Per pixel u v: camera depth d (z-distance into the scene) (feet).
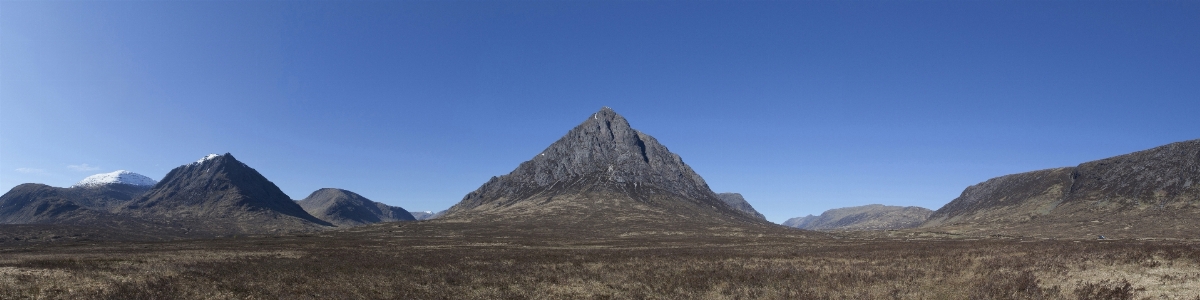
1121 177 581.12
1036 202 639.35
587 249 258.37
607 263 188.85
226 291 124.16
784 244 298.56
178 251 238.07
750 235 405.59
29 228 501.15
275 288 129.90
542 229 466.29
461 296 126.52
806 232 472.44
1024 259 165.99
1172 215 459.73
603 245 294.66
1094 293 114.83
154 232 652.07
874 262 180.24
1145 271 130.72
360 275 153.69
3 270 135.74
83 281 127.65
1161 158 563.07
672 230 445.78
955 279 140.26
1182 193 498.28
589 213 581.94
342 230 484.33
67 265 155.02
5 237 448.65
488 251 244.83
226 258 198.08
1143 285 115.65
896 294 125.08
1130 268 136.67
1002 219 606.96
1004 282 130.21
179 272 145.38
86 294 114.42
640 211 589.32
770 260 194.18
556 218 558.97
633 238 367.66
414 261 192.34
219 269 156.56
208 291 122.93
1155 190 525.34
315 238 381.81
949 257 184.55
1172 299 103.14
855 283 139.44
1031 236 394.11
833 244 293.02
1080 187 617.21
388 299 121.19
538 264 185.78
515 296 127.95
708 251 237.66
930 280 141.08
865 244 286.66
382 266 174.60
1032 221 553.64
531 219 559.38
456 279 148.15
